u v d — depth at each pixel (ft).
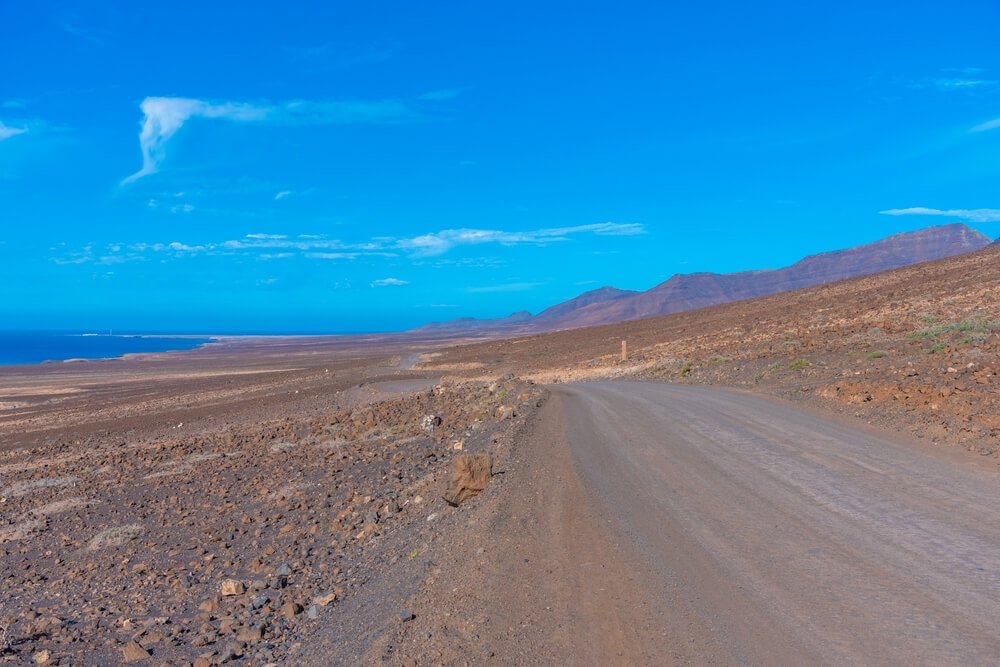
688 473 36.24
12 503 65.26
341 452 66.85
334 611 26.55
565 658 17.79
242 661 24.07
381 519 40.24
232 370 360.28
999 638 17.48
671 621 19.42
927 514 27.55
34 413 183.83
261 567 36.40
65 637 29.96
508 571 23.90
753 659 17.11
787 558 23.63
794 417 52.13
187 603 32.94
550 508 31.09
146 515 53.42
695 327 198.18
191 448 84.94
